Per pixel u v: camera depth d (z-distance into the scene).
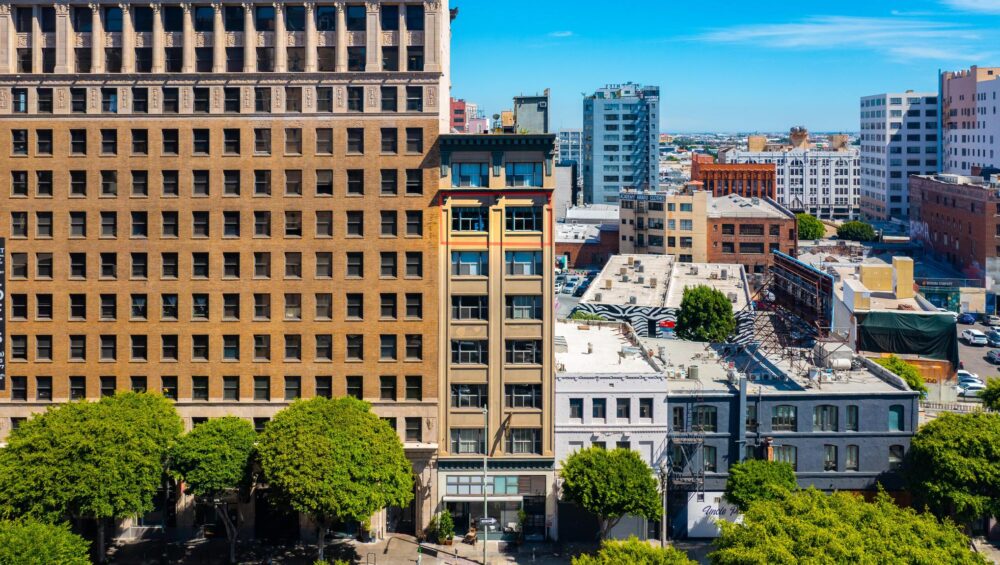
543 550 97.00
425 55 96.31
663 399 98.81
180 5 96.25
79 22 97.31
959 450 92.75
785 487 90.25
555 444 99.31
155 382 98.56
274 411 98.50
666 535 99.69
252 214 97.44
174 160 97.00
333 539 98.50
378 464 88.88
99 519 90.81
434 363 98.38
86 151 97.12
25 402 98.50
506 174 97.75
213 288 97.88
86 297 98.00
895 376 104.75
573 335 120.56
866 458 100.38
